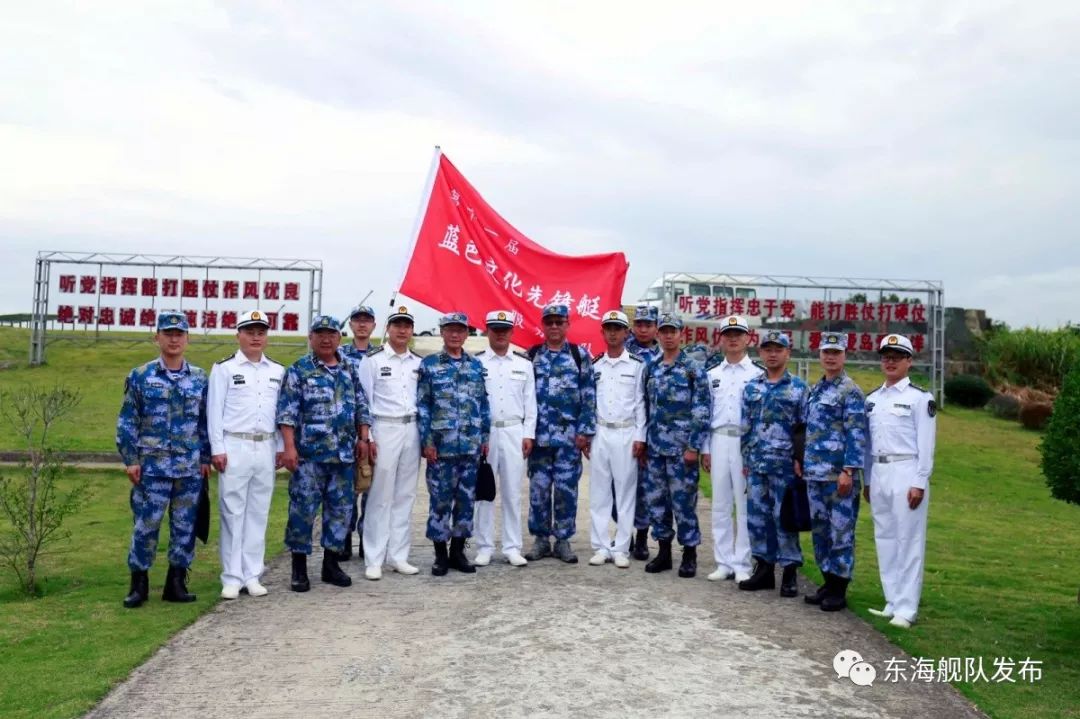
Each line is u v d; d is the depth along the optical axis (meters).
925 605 6.65
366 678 4.68
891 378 6.25
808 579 7.27
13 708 4.25
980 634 5.85
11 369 22.66
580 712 4.24
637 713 4.25
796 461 6.49
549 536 7.91
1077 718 4.41
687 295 20.89
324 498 6.73
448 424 7.01
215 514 10.12
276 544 8.43
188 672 4.77
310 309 22.41
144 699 4.39
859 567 7.93
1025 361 25.31
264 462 6.49
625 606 6.16
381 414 7.05
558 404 7.50
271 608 6.05
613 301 9.08
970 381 23.27
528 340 8.88
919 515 6.06
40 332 23.47
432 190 8.61
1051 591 7.35
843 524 6.25
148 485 6.11
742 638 5.52
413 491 7.23
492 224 8.88
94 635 5.40
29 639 5.32
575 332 8.91
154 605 6.15
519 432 7.50
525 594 6.45
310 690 4.50
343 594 6.45
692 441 7.10
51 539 7.48
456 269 8.61
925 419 6.05
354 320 8.04
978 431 19.72
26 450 13.26
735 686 4.67
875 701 4.55
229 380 6.43
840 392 6.34
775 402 6.66
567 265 9.03
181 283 22.58
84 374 22.28
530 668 4.84
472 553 8.08
